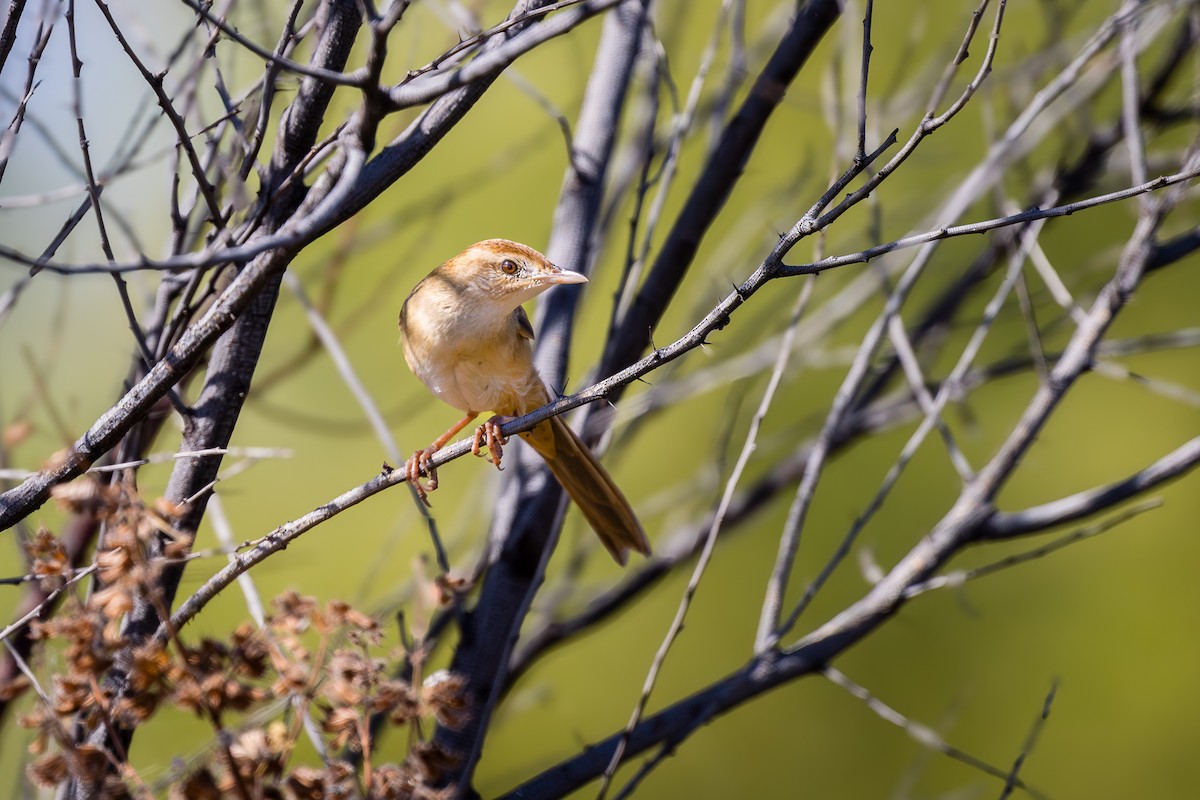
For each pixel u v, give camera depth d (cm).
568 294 1015
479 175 1407
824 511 1630
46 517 1014
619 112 1010
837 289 1388
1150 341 1003
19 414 914
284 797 504
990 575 1634
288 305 1494
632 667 1631
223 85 718
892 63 1542
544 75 1539
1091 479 1599
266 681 541
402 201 1532
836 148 968
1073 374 908
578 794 1475
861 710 1628
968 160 1484
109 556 508
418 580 556
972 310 1579
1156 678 1556
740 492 1234
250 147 712
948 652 1622
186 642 543
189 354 611
